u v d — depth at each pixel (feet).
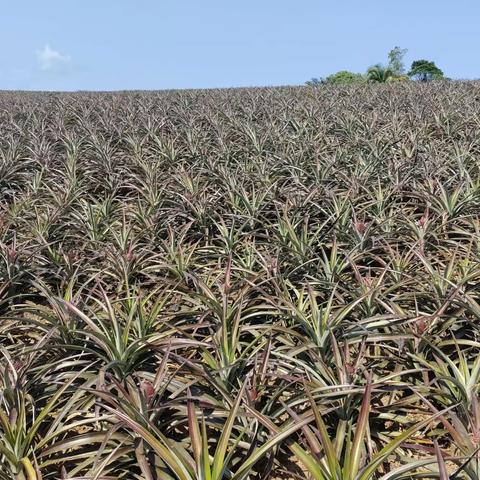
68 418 10.05
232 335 11.11
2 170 27.66
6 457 8.94
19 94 90.07
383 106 45.60
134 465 9.74
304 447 10.11
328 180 24.25
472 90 56.03
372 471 7.23
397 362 11.79
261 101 53.36
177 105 53.98
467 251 14.57
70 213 21.59
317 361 10.45
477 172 24.50
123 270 16.08
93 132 37.17
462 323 13.32
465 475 8.86
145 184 24.84
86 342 12.40
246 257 16.75
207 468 7.33
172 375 10.06
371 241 17.42
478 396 9.57
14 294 16.74
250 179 24.98
